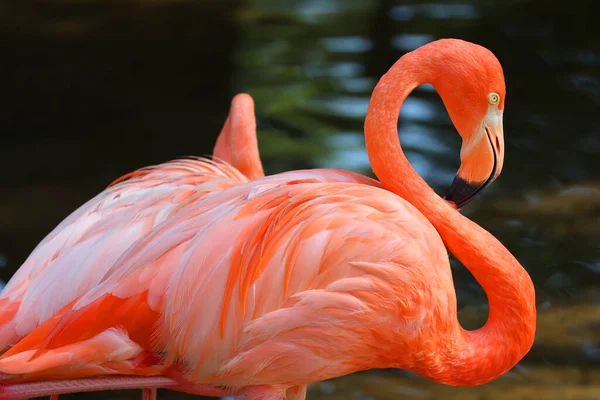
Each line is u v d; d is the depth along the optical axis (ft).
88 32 56.08
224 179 16.29
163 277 13.98
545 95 41.86
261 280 13.89
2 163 37.11
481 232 15.43
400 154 15.40
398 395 22.00
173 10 61.52
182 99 44.32
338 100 42.29
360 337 14.21
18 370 13.25
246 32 55.21
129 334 13.96
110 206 16.17
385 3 59.47
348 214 14.16
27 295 15.15
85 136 40.16
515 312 15.19
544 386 21.99
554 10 54.49
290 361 14.19
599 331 24.29
